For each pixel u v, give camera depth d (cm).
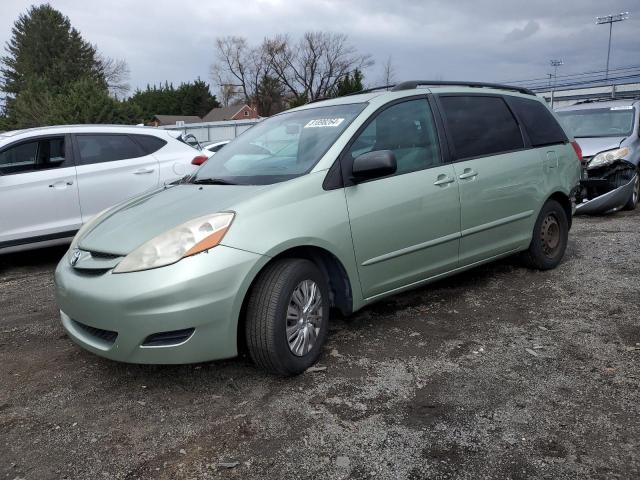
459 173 429
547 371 335
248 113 7575
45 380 346
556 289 483
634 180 836
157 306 292
